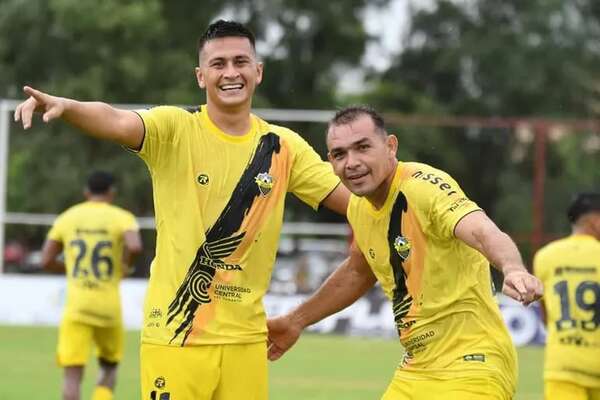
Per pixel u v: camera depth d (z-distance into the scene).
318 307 13.58
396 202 12.05
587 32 73.62
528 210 60.25
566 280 17.78
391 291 12.38
